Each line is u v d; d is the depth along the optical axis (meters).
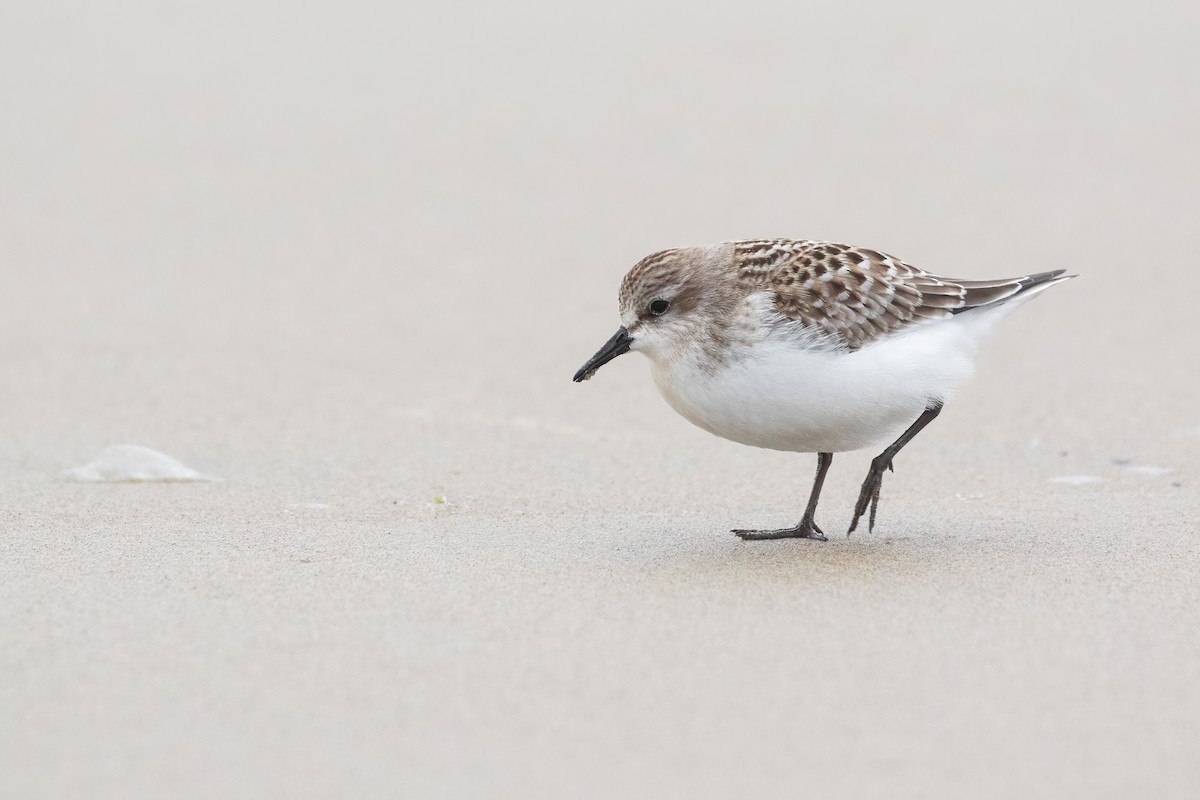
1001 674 6.89
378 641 7.29
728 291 8.71
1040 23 25.33
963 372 9.03
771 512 10.20
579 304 16.20
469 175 20.22
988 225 17.97
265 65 24.14
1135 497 10.39
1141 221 18.05
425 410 13.09
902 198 18.89
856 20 25.83
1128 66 23.30
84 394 13.35
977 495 10.60
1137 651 7.17
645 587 8.20
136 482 10.88
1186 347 14.60
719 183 19.61
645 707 6.52
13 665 6.95
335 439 12.20
